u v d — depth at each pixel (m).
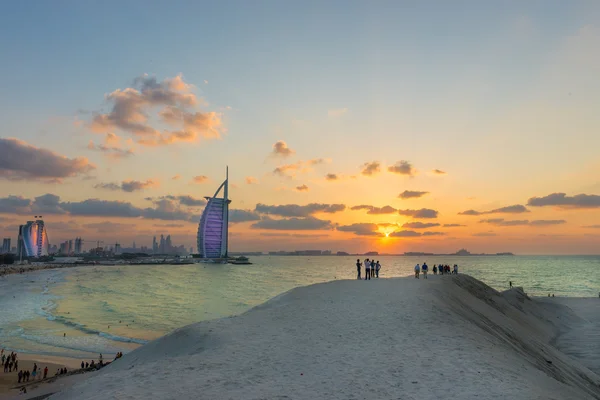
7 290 138.25
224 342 16.59
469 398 10.23
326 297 26.83
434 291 28.14
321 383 11.38
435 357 13.84
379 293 27.20
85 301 105.00
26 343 56.72
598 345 40.09
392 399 10.15
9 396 32.75
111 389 11.30
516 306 49.31
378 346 15.32
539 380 13.30
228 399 10.09
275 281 179.38
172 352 17.36
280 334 17.69
